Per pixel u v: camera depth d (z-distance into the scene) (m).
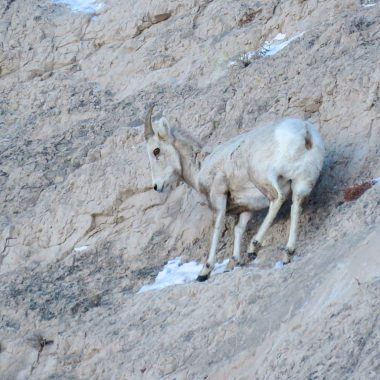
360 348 40.88
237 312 50.16
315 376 41.16
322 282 46.56
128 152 68.06
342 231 50.12
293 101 63.25
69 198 67.12
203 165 56.50
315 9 73.06
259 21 76.06
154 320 54.12
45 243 66.19
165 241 62.28
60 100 80.56
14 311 61.22
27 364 57.81
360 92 59.84
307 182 52.16
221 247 58.66
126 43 81.81
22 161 74.88
